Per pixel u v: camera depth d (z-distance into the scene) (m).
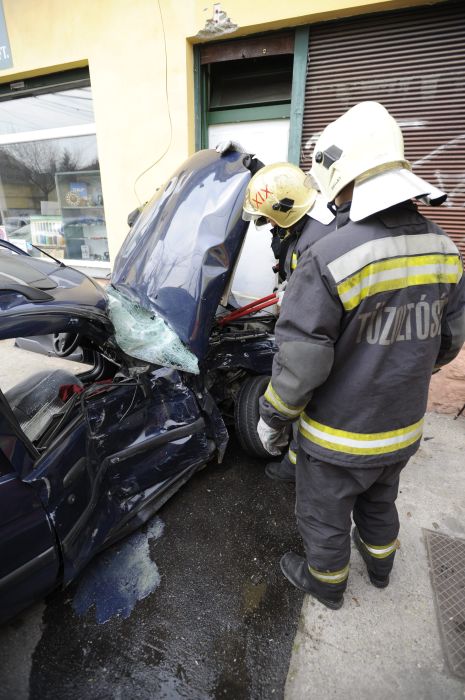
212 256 1.80
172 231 1.89
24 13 3.59
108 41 3.37
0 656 1.43
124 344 1.71
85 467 1.51
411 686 1.32
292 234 1.81
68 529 1.42
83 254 4.74
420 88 2.70
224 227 1.80
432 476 2.32
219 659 1.42
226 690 1.33
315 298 1.05
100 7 3.29
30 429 1.50
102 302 1.72
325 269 1.02
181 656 1.43
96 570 1.75
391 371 1.12
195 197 1.90
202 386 2.12
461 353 2.84
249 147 3.49
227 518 2.04
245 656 1.43
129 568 1.76
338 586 1.49
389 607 1.59
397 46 2.67
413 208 1.10
